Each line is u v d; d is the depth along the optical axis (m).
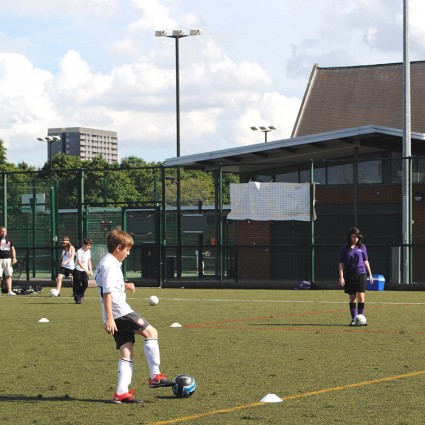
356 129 31.45
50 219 34.91
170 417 8.72
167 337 15.55
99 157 91.75
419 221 33.16
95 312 21.52
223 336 15.66
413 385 10.38
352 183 34.41
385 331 16.25
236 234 36.03
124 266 35.34
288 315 19.94
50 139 60.88
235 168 37.81
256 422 8.39
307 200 30.17
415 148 34.03
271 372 11.48
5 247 28.86
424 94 45.66
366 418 8.52
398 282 30.36
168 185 70.00
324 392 9.97
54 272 33.91
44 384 10.78
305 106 48.41
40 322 18.78
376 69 47.88
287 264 35.03
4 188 35.16
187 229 35.34
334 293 27.91
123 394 9.48
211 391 10.16
